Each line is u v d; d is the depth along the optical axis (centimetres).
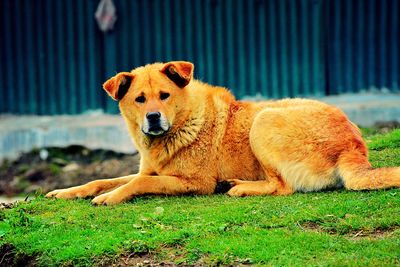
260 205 896
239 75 2027
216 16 2017
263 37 2019
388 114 1891
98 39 2056
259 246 776
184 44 2028
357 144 942
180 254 788
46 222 902
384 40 2023
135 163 1816
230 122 992
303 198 915
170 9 2023
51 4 2069
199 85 1012
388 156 1089
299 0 2005
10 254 851
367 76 2030
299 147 942
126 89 978
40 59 2091
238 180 973
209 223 844
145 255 798
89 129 1973
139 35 2036
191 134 972
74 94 2081
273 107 988
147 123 944
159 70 970
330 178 937
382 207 848
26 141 2003
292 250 762
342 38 2019
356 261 720
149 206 932
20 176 1892
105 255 802
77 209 944
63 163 1922
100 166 1850
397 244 753
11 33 2098
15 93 2123
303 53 2019
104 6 2012
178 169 977
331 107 973
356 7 2012
